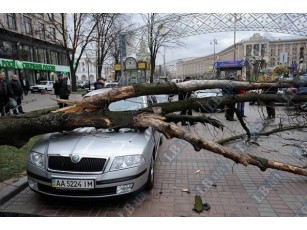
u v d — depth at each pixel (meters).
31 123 3.34
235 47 21.05
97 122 3.46
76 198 3.04
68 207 3.30
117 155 3.10
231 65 17.50
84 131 3.80
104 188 3.01
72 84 25.89
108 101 3.55
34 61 33.66
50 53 37.72
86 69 70.62
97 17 23.47
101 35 24.58
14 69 28.59
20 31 30.88
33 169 3.19
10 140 3.33
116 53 26.53
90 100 3.56
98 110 3.59
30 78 32.31
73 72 25.86
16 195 3.61
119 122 3.48
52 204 3.37
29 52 32.69
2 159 4.86
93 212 3.18
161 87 3.70
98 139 3.38
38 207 3.30
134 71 17.73
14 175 4.11
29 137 3.45
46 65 35.38
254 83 4.48
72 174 3.00
